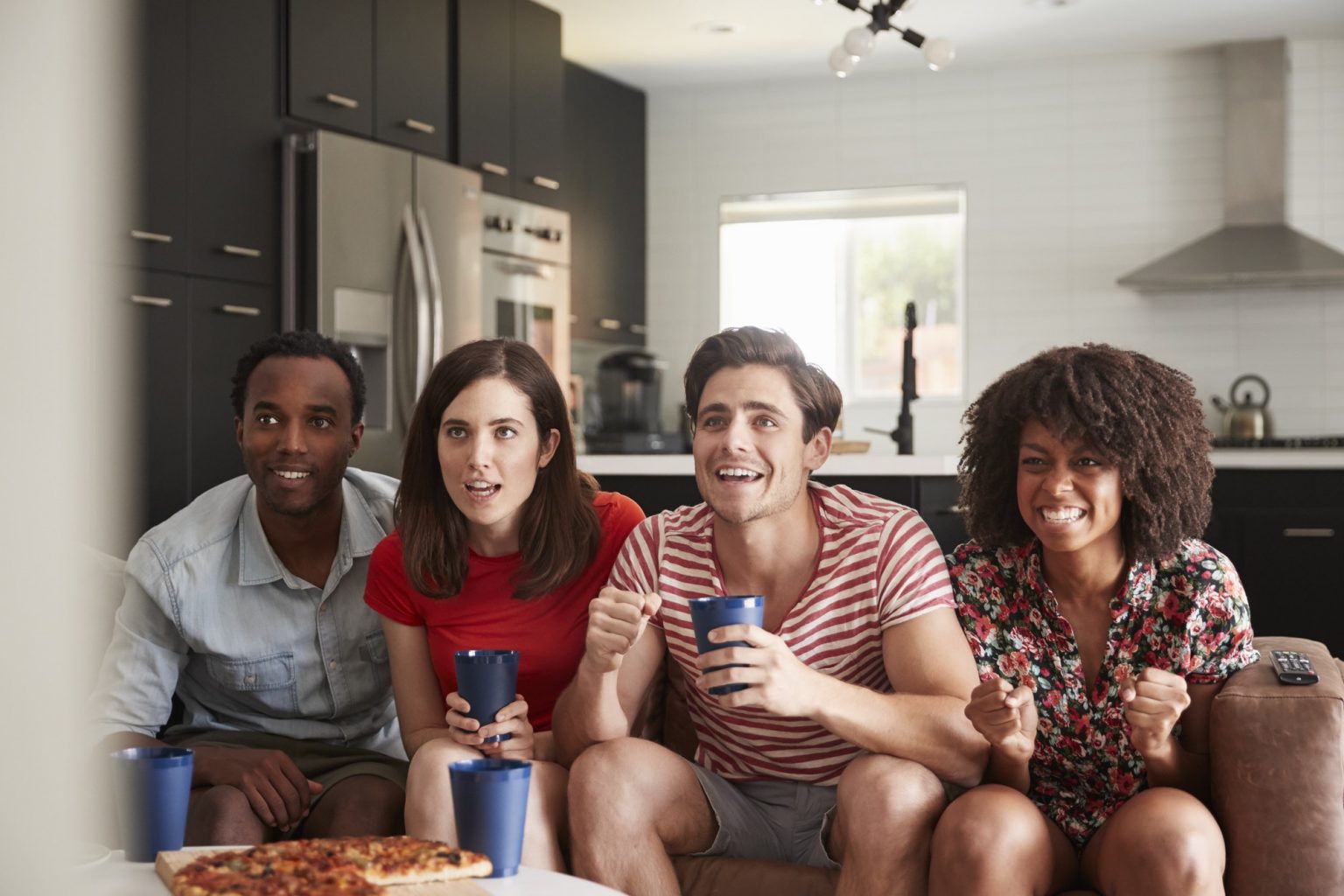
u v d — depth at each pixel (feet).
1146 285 17.92
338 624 6.30
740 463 5.21
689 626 5.55
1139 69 18.58
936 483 11.28
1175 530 5.12
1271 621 15.35
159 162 11.03
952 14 16.76
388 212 13.09
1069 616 5.42
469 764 3.96
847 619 5.34
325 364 6.19
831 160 19.95
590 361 20.53
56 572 1.22
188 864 3.49
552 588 5.72
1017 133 19.11
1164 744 4.78
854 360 20.39
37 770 1.25
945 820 4.67
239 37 11.85
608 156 19.57
